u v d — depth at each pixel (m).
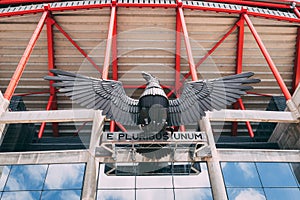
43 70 30.28
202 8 28.31
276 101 27.92
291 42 31.02
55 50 29.80
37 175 15.02
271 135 22.69
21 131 22.22
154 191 14.43
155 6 28.08
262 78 31.88
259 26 30.33
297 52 30.72
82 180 14.77
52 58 29.50
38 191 14.45
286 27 30.30
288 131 19.44
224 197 14.10
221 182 14.62
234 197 14.62
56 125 29.73
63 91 10.69
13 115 16.75
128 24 29.69
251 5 31.27
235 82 11.34
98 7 27.75
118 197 14.16
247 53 31.02
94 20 28.97
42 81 30.53
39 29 24.23
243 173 15.59
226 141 25.30
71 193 14.31
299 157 16.56
